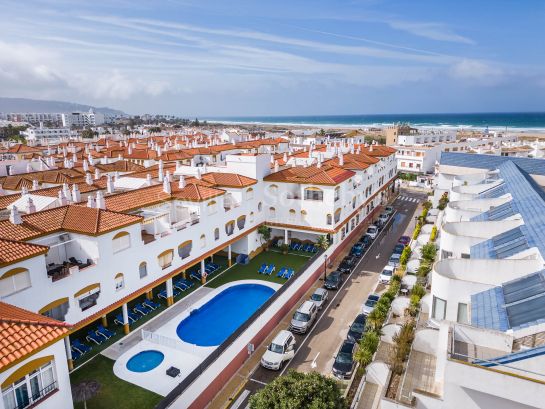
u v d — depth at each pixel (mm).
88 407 25891
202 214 42281
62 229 31359
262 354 32812
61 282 28062
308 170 54594
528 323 21391
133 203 39219
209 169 56000
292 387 19609
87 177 51156
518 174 49469
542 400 17391
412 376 24641
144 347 32531
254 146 100375
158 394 27203
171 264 38656
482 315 23812
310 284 44406
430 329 26922
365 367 28469
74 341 32094
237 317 38469
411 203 82625
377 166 72438
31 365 19234
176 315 37562
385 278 44219
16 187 53906
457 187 50188
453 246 34062
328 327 36531
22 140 174375
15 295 25141
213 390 27859
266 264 49812
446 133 146500
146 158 83125
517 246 29438
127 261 33469
